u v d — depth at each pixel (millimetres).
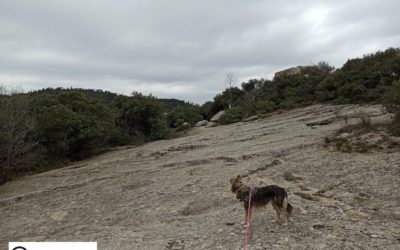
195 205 12703
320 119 30094
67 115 27312
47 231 11969
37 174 23531
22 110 24500
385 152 16797
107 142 33406
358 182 13195
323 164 16172
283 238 8422
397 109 20812
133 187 16609
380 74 37469
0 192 19047
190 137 33625
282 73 58250
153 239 9406
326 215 9805
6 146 21906
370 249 7633
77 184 18719
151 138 36938
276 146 21250
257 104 45844
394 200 11133
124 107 37406
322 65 62469
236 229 9344
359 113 26281
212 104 64562
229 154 20844
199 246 8547
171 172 18641
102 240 9922
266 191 8961
